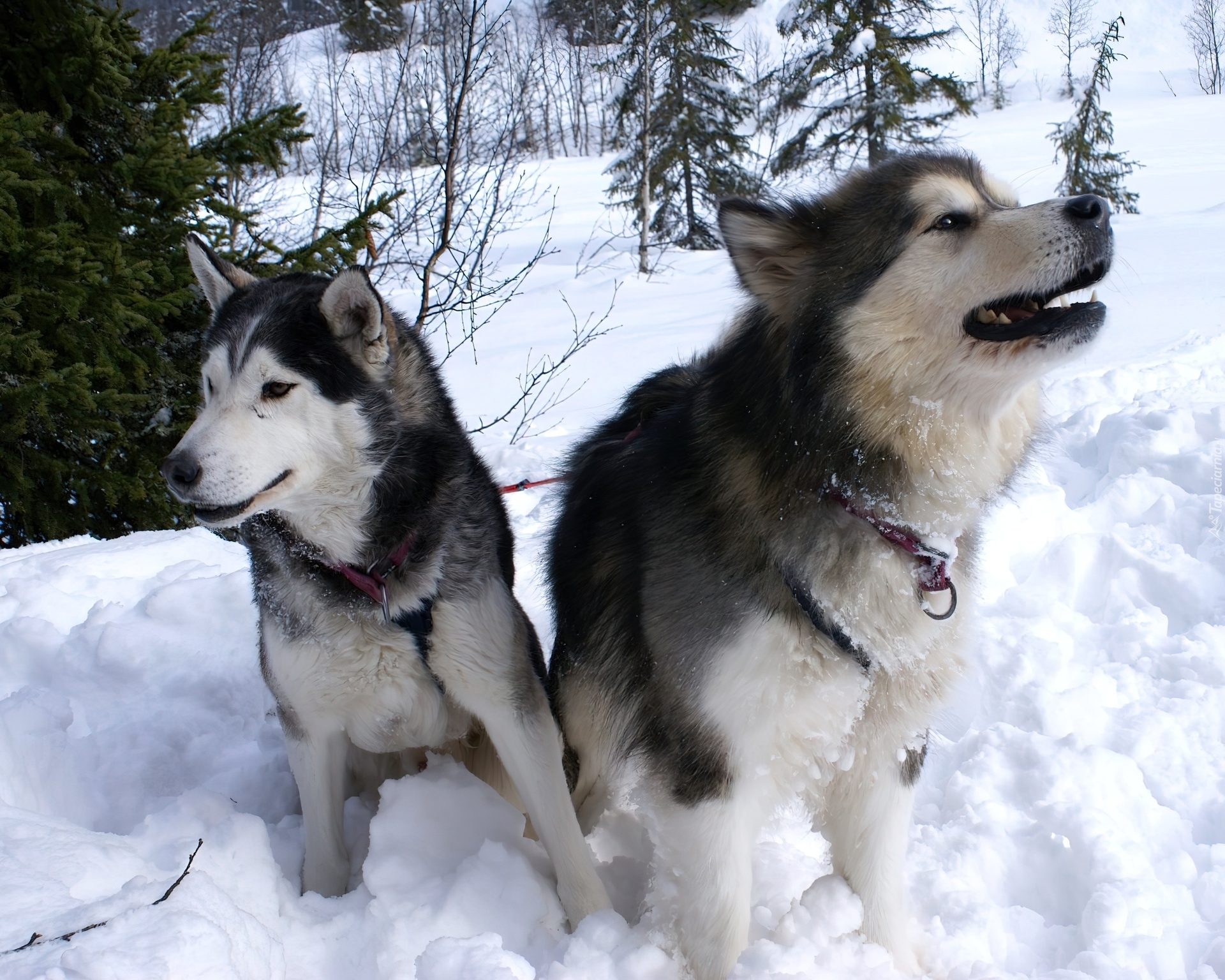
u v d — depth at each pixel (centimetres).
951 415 208
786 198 233
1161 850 265
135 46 593
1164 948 216
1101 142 2397
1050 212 196
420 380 258
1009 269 197
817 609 202
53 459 529
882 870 231
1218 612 372
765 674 204
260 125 628
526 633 261
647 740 232
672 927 224
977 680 335
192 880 191
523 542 487
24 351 489
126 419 563
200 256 274
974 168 221
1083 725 314
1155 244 1395
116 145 577
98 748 299
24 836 201
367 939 216
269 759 300
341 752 255
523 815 267
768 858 273
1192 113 4041
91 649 357
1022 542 439
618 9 2178
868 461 206
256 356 227
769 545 205
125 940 162
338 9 1720
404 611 232
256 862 222
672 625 219
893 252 206
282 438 226
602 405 884
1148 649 353
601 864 268
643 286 1608
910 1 1962
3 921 169
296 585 233
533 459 660
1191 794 284
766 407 216
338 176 1004
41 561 439
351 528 231
